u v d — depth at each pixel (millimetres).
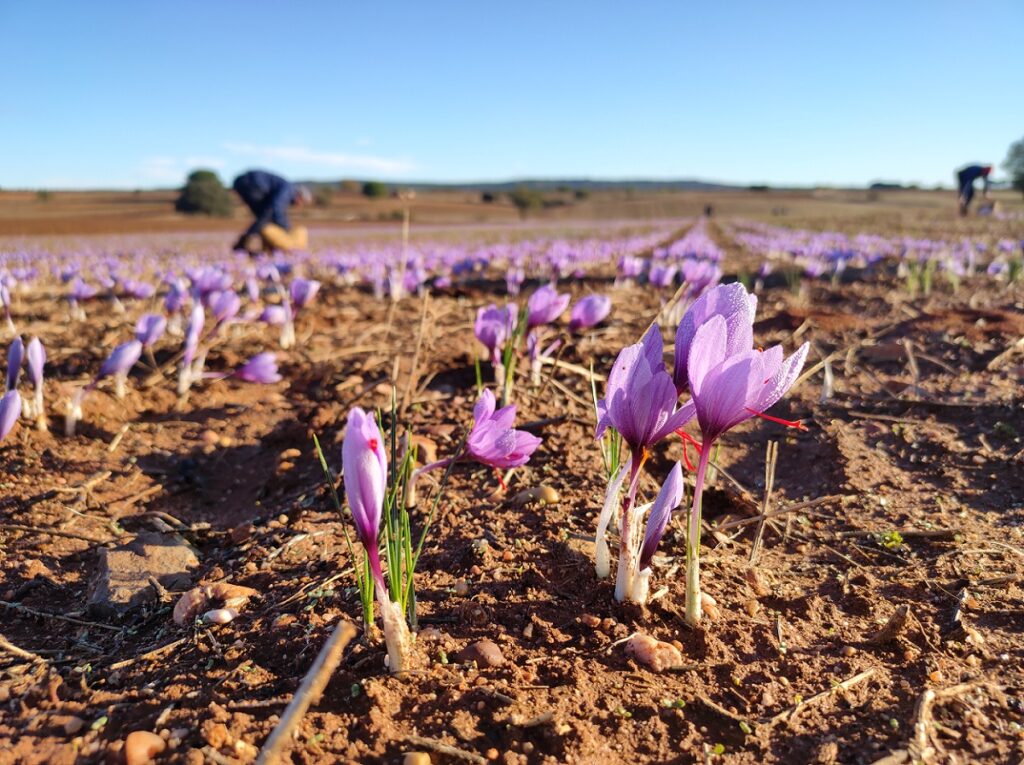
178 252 3070
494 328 508
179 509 459
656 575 320
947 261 1488
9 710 248
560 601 300
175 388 683
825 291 1325
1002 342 730
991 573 327
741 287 237
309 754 216
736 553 353
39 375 547
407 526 263
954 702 242
